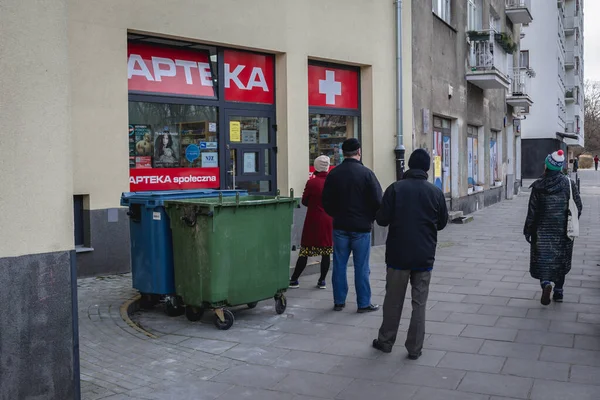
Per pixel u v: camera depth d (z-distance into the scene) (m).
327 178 7.05
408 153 13.98
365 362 5.37
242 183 10.46
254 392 4.70
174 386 4.79
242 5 9.98
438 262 10.41
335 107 12.32
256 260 6.50
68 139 4.05
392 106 13.40
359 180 6.88
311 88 11.81
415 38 14.34
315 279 8.95
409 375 5.04
